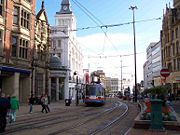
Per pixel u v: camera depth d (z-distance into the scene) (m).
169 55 66.00
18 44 34.62
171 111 17.11
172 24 62.69
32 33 38.50
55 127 15.89
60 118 21.61
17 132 13.80
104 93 46.94
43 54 44.78
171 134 13.05
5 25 32.41
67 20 93.25
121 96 101.19
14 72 33.62
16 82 33.84
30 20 37.72
